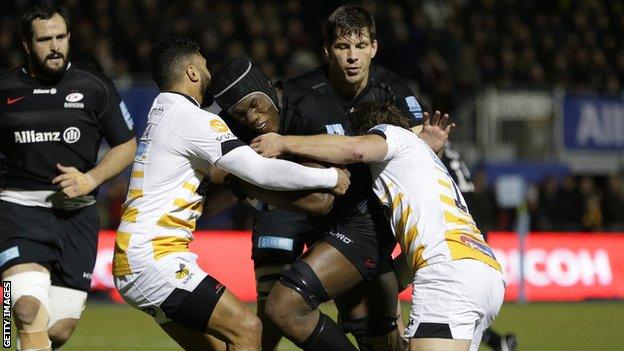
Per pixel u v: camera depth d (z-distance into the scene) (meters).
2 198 23.59
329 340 20.75
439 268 19.44
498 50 71.12
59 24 23.36
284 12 70.44
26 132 23.42
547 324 40.00
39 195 23.53
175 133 19.78
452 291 19.27
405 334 19.69
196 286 19.58
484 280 19.47
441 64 65.94
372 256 21.11
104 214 53.75
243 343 19.70
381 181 20.48
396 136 20.42
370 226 21.12
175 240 19.88
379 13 66.88
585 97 65.69
